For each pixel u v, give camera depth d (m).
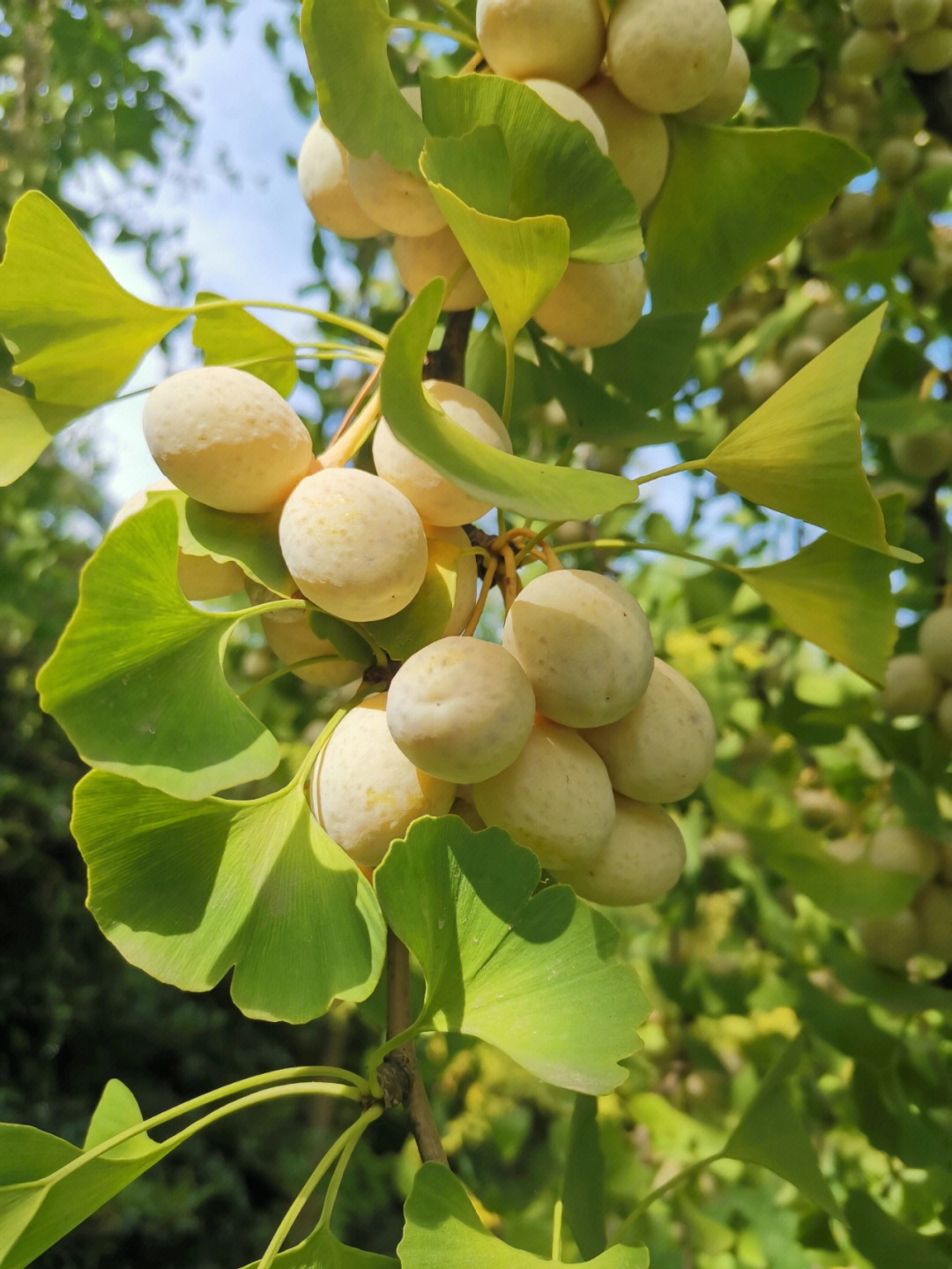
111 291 0.19
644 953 0.62
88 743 0.15
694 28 0.20
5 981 1.14
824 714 0.40
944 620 0.36
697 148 0.24
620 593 0.17
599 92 0.22
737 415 0.49
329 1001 0.17
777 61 0.44
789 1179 0.23
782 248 0.25
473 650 0.17
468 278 0.21
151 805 0.16
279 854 0.17
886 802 0.44
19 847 1.18
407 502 0.17
